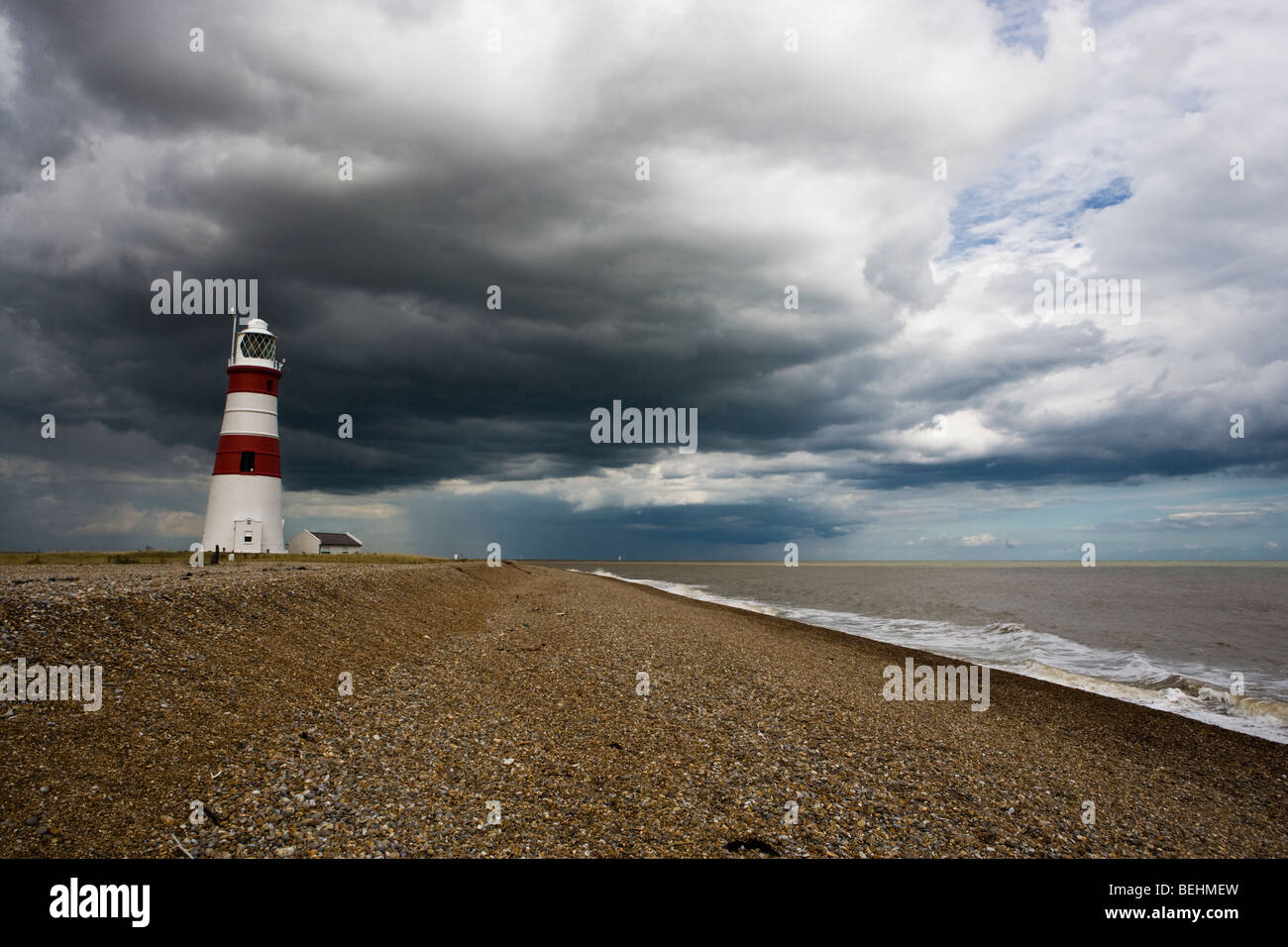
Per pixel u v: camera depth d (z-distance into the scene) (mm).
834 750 14742
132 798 9203
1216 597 66312
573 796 11484
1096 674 27672
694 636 29625
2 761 8969
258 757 11195
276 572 27375
